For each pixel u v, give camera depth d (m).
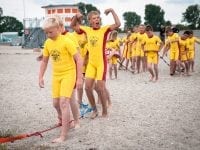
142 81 6.11
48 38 2.86
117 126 3.18
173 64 6.86
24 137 2.80
